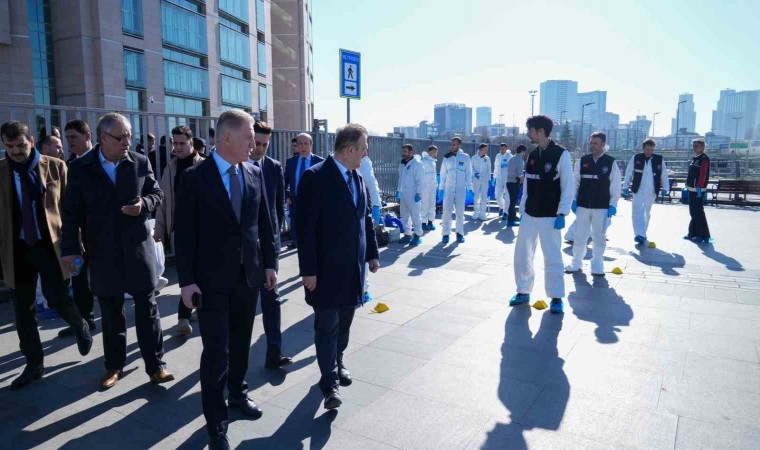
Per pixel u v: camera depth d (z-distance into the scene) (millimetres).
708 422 3182
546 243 5395
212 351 2881
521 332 4824
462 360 4164
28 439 3027
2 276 3711
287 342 4617
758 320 5137
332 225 3336
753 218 13359
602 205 6922
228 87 30672
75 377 3896
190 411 3373
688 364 4062
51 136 5148
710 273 7156
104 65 21125
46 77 20812
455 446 2924
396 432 3080
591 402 3447
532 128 5441
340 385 3707
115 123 3543
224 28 29922
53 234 3859
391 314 5379
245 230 2979
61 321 5215
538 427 3131
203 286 2896
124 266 3607
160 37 24312
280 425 3172
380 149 12938
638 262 7934
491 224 12648
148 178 3883
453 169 9633
